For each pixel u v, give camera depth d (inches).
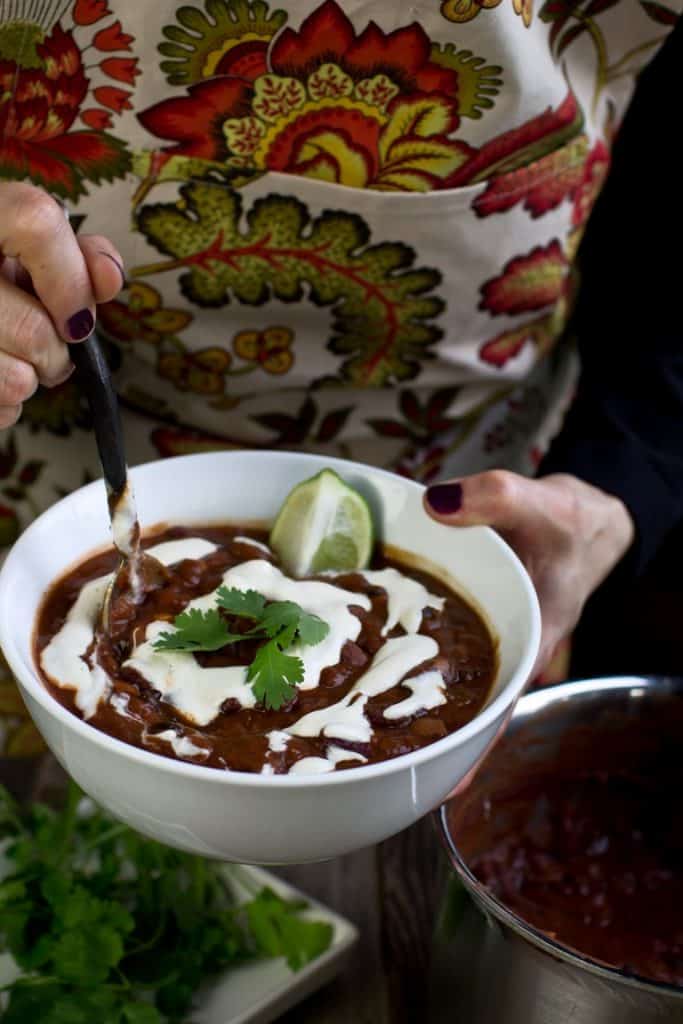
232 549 28.3
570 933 30.9
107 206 30.6
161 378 33.4
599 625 43.8
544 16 30.1
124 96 29.4
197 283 31.5
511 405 36.0
